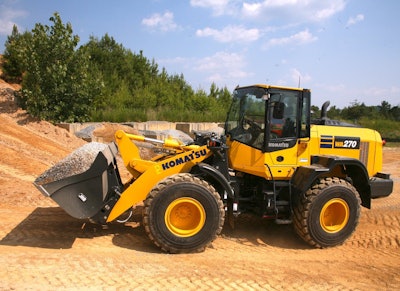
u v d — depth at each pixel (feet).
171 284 12.21
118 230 17.63
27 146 34.55
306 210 16.89
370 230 20.25
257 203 18.43
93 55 79.92
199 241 15.33
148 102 73.20
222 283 12.65
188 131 60.80
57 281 11.72
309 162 18.37
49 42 45.14
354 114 109.40
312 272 14.51
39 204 20.93
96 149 16.49
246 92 18.66
